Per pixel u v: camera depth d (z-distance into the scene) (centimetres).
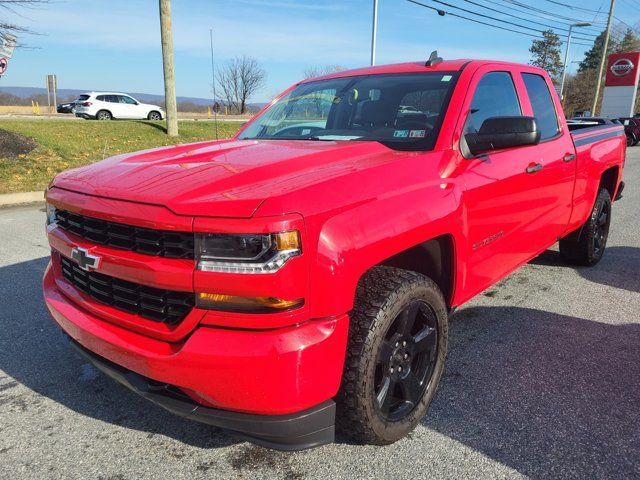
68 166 1216
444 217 260
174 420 282
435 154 282
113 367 235
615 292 479
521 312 430
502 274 358
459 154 295
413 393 260
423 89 328
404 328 244
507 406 292
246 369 192
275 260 190
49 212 280
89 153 1365
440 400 298
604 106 3866
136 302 223
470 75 328
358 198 222
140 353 211
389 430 244
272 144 307
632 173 1405
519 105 374
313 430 210
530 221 374
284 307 194
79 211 235
